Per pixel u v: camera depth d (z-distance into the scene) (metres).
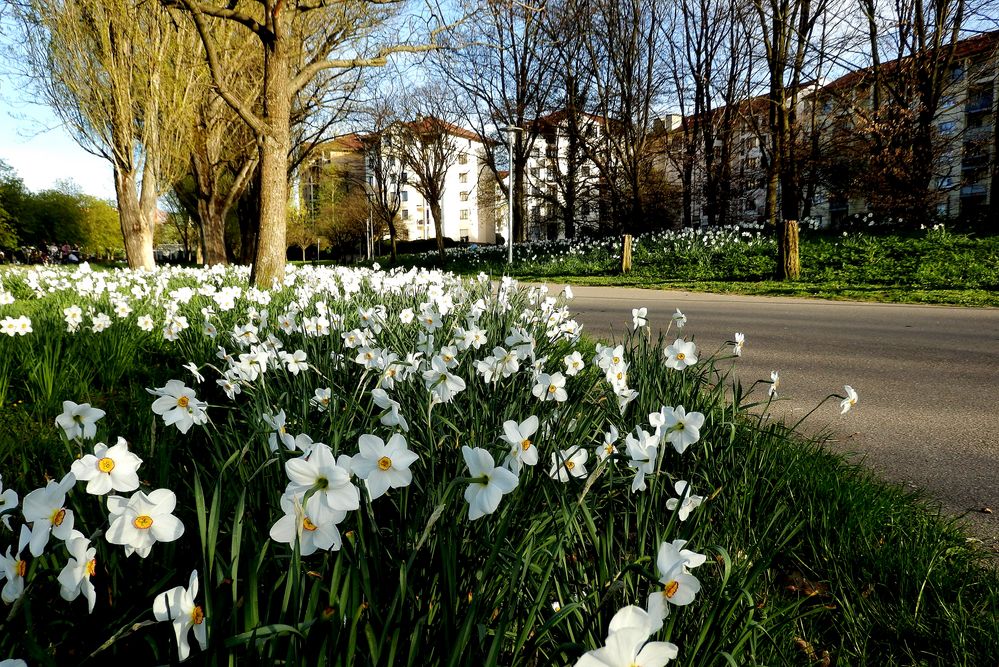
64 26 16.06
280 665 1.06
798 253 14.95
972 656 1.63
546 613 1.38
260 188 10.52
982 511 2.68
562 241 27.47
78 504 1.43
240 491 1.62
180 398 1.77
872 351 6.66
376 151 36.19
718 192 30.78
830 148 24.98
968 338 7.37
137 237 18.62
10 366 3.90
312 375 3.10
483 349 3.86
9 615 0.99
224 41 18.16
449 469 1.82
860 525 2.21
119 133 17.69
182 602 0.93
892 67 22.02
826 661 1.66
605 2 27.02
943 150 20.97
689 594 1.01
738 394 2.77
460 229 79.94
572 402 2.63
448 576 1.08
